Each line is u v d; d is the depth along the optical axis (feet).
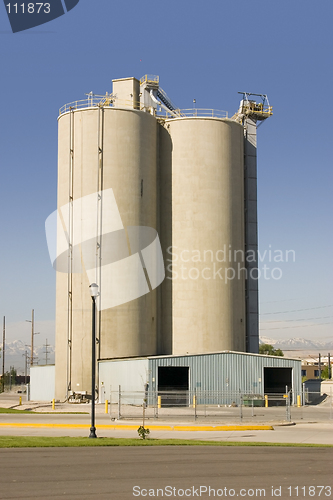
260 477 64.44
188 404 184.85
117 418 143.02
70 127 237.45
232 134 252.62
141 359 195.00
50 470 67.21
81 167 232.73
